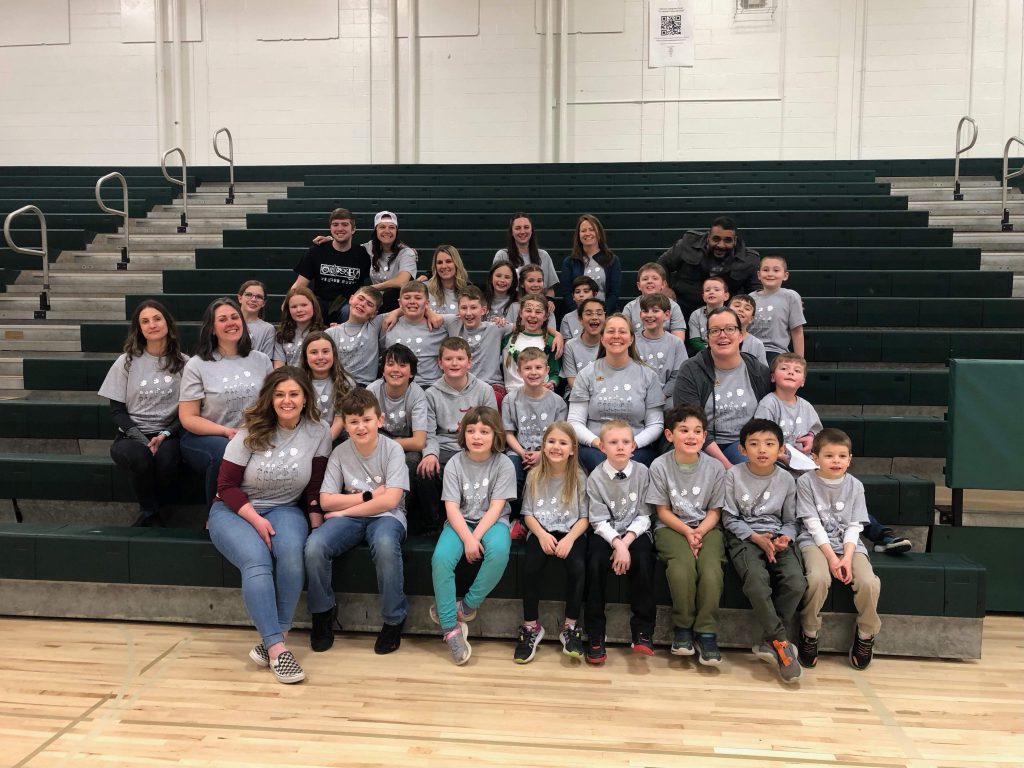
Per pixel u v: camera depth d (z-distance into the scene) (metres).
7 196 8.22
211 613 3.15
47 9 9.51
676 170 8.39
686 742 2.33
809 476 2.96
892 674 2.78
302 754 2.26
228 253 5.91
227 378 3.44
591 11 8.95
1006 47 8.44
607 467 3.00
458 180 8.29
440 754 2.26
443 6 9.13
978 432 3.25
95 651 2.91
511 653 2.94
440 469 3.29
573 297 4.44
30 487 3.65
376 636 3.08
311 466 3.06
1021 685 2.70
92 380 4.49
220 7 9.38
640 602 2.88
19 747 2.28
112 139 9.55
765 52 8.79
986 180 7.77
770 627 2.75
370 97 9.27
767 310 4.34
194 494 3.54
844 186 7.46
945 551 3.32
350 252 4.80
